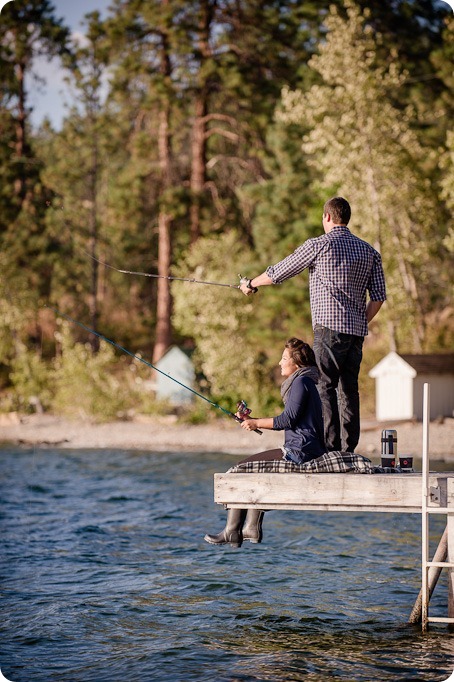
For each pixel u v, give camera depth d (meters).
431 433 39.62
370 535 18.95
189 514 22.23
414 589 14.32
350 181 45.66
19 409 54.69
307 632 12.14
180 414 49.56
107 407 49.56
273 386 47.72
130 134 67.31
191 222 63.28
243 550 17.58
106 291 77.06
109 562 16.66
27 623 12.78
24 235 65.25
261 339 50.12
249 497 10.84
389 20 59.59
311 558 16.73
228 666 10.83
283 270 10.37
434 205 47.94
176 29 59.59
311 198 57.53
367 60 45.62
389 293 46.56
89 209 70.88
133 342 71.94
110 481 29.19
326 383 10.52
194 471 32.00
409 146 46.16
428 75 58.59
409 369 43.59
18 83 65.38
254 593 14.24
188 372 50.41
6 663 11.08
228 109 66.19
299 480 10.69
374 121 45.22
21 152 67.31
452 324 60.47
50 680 10.44
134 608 13.48
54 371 55.31
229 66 60.59
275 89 61.50
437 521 20.69
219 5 62.09
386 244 47.12
